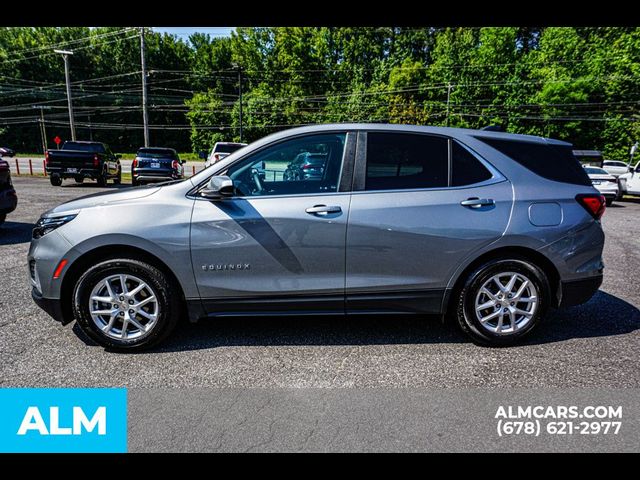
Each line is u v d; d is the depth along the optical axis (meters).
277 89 67.88
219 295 3.17
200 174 3.24
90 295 3.08
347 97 62.84
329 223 3.12
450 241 3.19
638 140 46.75
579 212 3.32
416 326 3.74
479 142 3.36
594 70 48.44
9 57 69.81
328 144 3.25
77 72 72.88
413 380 2.81
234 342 3.37
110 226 3.03
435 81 55.16
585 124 48.88
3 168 7.14
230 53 72.12
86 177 16.70
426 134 3.32
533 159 3.39
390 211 3.15
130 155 65.56
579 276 3.36
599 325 3.78
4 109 70.06
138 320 3.25
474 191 3.25
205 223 3.09
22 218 8.99
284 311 3.26
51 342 3.30
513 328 3.31
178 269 3.10
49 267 3.07
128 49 72.94
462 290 3.29
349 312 3.30
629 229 9.66
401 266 3.20
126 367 2.94
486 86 52.03
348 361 3.07
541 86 50.38
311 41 66.25
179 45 75.88
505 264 3.25
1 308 3.97
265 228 3.11
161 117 75.94
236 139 67.25
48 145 73.38
